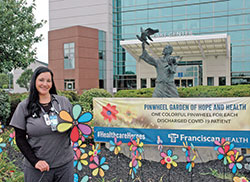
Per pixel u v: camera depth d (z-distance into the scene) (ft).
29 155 7.47
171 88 23.47
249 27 91.25
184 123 16.49
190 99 16.31
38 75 7.72
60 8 114.42
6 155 16.01
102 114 18.08
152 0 103.30
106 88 107.24
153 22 103.35
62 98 8.63
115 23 109.70
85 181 13.12
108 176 14.78
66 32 98.53
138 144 14.03
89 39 99.81
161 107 16.87
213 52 92.89
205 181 13.64
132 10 106.93
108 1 106.32
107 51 106.73
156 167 16.28
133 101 17.42
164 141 16.90
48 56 104.32
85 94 38.14
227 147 12.44
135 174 14.66
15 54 29.55
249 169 14.03
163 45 84.58
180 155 17.34
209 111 16.01
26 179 7.91
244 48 92.38
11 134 17.56
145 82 104.37
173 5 100.12
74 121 8.70
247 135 15.43
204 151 16.98
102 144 21.22
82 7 110.32
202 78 97.71
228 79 93.04
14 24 29.22
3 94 26.89
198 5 96.89
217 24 94.84
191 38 74.59
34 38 31.50
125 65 109.70
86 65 98.78
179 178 14.24
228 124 15.72
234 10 92.89
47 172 7.84
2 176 12.34
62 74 100.12
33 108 7.66
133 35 107.04
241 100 15.44
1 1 28.43
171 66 23.34
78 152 13.33
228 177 13.97
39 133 7.66
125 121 17.65
